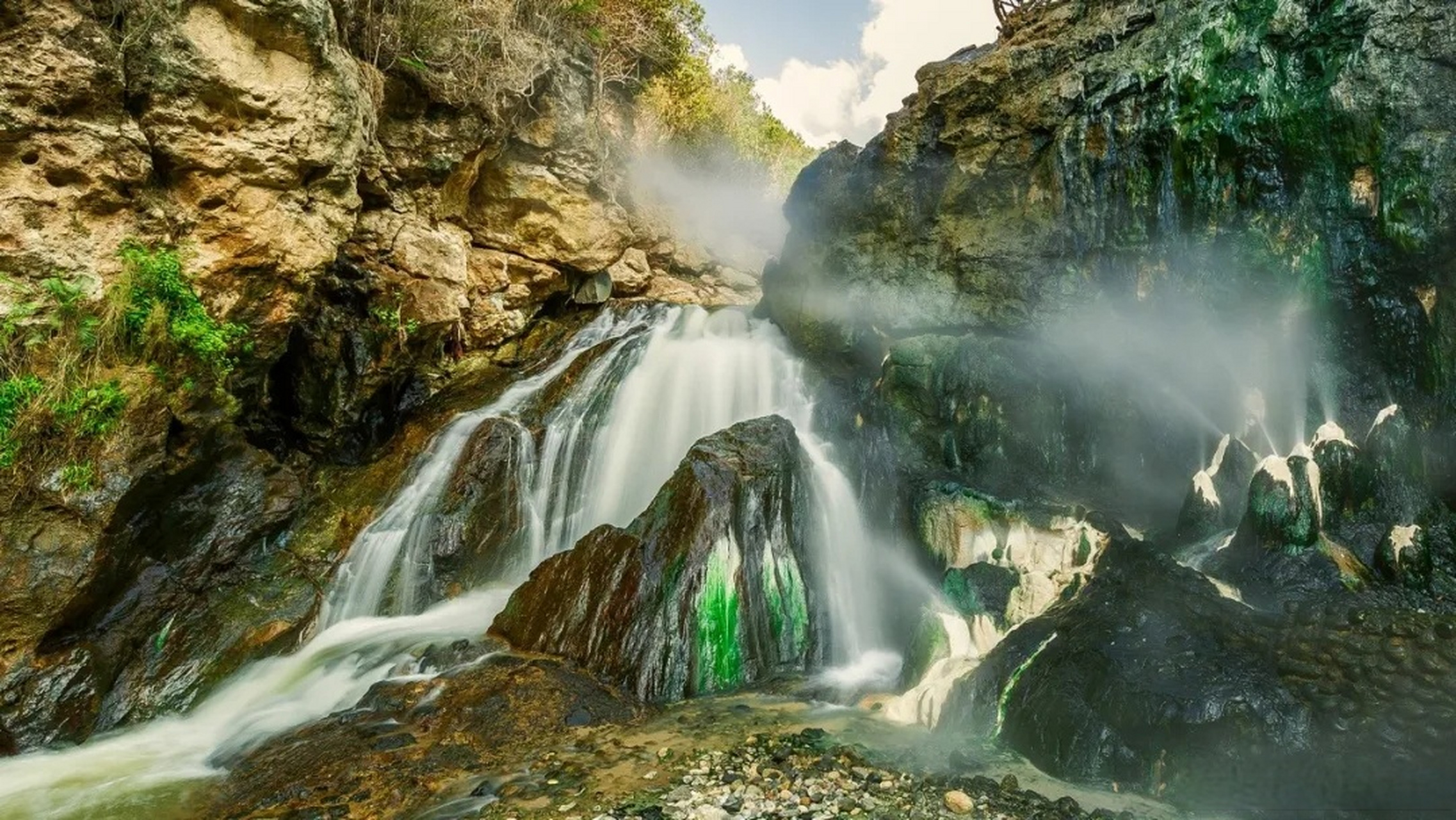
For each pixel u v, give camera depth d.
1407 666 4.59
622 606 7.01
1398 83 6.43
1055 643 5.80
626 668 6.70
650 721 6.12
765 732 5.87
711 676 6.89
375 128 10.67
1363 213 6.59
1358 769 4.41
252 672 7.12
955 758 5.29
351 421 10.07
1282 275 7.05
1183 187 7.78
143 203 7.19
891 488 9.05
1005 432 9.12
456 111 12.20
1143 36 8.51
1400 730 4.42
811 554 8.27
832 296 11.62
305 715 6.43
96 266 6.78
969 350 9.47
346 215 9.03
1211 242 7.53
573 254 14.43
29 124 6.41
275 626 7.45
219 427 7.87
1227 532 6.82
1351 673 4.73
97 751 5.95
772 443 8.40
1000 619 6.89
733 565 7.30
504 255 13.71
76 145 6.66
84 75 6.65
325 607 8.02
